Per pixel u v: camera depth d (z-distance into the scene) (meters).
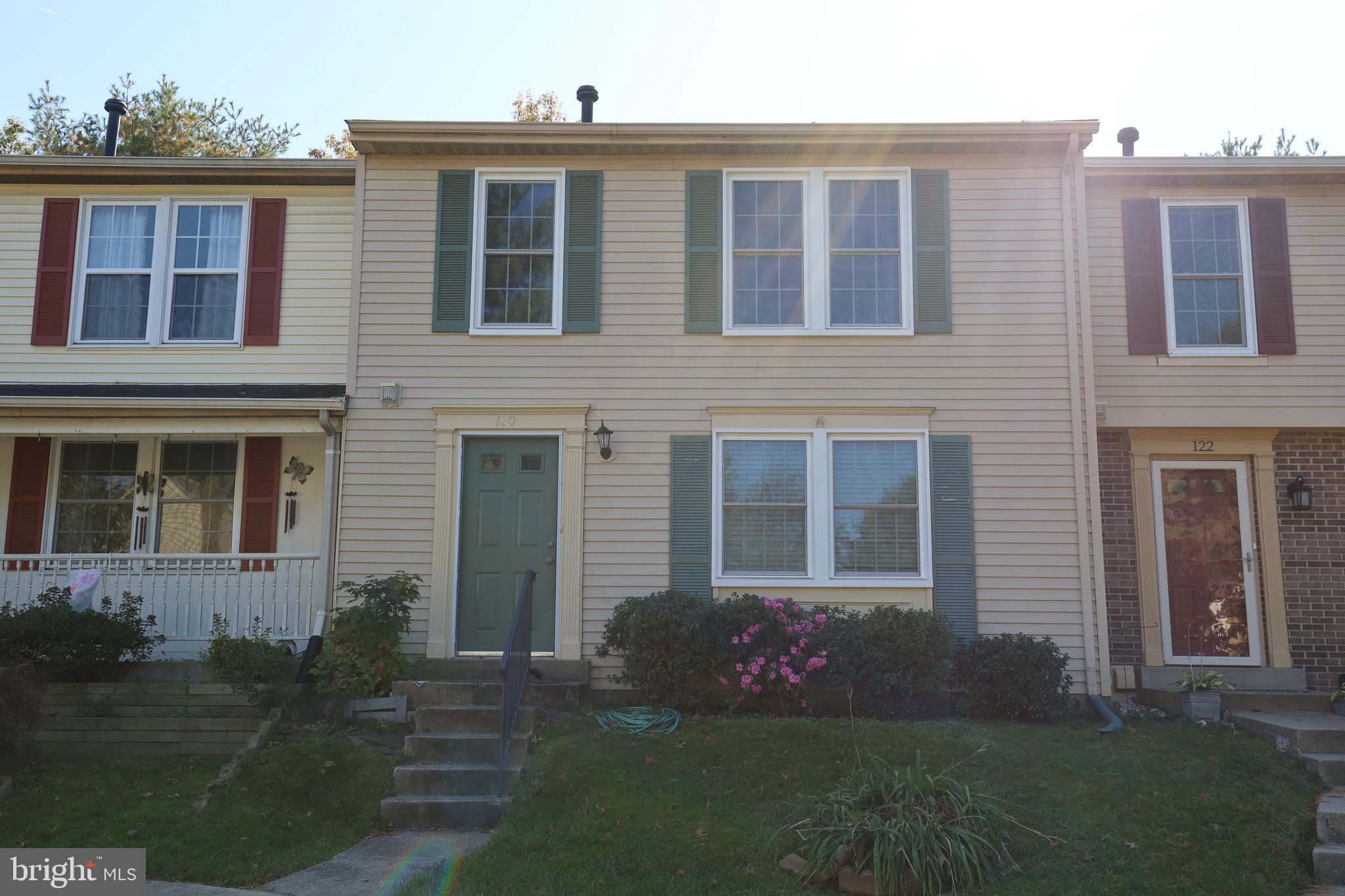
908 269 10.30
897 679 8.70
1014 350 10.16
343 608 9.48
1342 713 9.13
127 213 11.27
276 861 6.28
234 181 11.23
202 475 11.29
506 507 10.04
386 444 10.02
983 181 10.43
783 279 10.41
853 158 10.46
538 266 10.42
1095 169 10.71
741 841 6.33
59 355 10.94
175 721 8.33
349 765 7.68
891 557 9.91
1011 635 9.23
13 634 8.70
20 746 8.23
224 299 11.14
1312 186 10.88
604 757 7.48
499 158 10.48
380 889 5.84
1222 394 10.55
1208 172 10.73
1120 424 10.51
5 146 23.09
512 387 10.13
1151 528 10.48
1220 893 5.82
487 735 7.90
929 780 6.29
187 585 10.00
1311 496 10.45
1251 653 10.33
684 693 8.80
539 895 5.73
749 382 10.14
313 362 10.96
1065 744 7.97
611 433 10.06
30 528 11.02
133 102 23.77
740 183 10.59
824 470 10.02
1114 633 10.32
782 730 8.00
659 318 10.25
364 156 10.47
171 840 6.50
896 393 10.12
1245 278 10.78
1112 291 10.79
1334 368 10.57
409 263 10.32
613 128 10.22
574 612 9.73
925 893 5.70
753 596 9.08
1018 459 10.01
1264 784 7.33
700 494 9.97
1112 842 6.34
